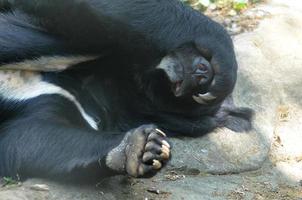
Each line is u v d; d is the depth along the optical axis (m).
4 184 12.05
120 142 11.52
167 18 13.27
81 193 11.95
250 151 14.68
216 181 13.69
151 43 13.34
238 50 17.34
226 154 14.45
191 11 13.54
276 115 16.05
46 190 11.84
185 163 13.90
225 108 15.25
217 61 13.32
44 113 12.66
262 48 17.91
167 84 14.18
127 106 14.36
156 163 11.16
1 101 12.77
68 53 13.12
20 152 12.17
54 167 12.00
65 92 13.16
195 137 14.80
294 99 16.70
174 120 14.70
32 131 12.30
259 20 19.45
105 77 13.84
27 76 13.03
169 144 11.20
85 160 11.78
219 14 20.00
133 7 13.02
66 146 12.05
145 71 13.92
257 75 16.67
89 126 13.39
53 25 12.95
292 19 19.56
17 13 13.03
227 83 13.44
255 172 14.32
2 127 12.63
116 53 13.46
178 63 13.53
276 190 13.73
